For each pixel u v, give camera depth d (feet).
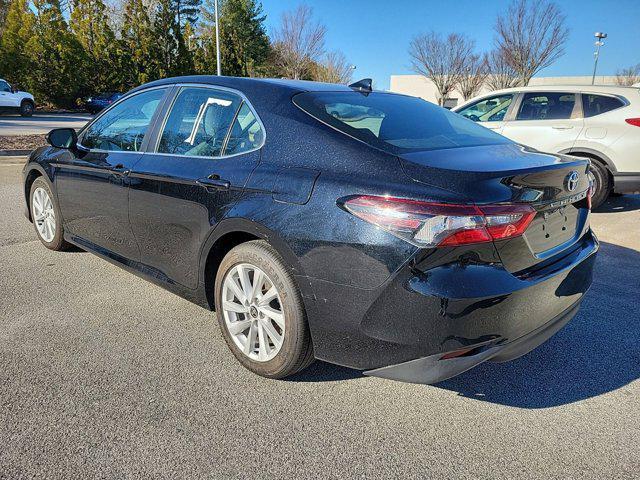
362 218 7.32
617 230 20.27
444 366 7.12
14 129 59.82
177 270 10.49
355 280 7.41
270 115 9.17
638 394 8.94
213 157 9.70
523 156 8.71
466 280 6.91
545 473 6.98
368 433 7.70
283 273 8.25
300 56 129.08
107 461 6.88
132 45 117.39
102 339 10.27
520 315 7.44
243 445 7.32
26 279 13.30
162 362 9.47
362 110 9.55
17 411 7.85
